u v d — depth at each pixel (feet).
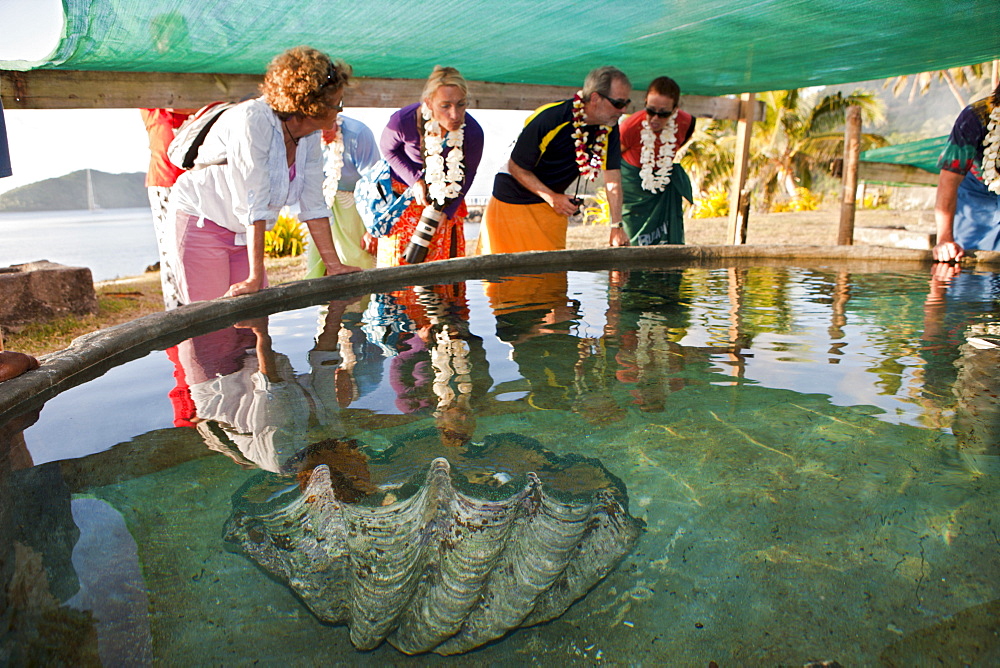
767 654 2.43
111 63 11.08
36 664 2.38
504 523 3.18
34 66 10.61
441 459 3.82
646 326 6.90
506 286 9.11
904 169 25.98
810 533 3.10
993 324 6.83
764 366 5.51
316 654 2.49
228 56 11.78
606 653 2.46
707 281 9.59
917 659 2.39
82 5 8.57
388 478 3.61
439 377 5.32
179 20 9.73
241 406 4.72
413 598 2.75
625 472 3.68
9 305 15.94
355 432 4.24
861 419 4.36
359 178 13.03
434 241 11.74
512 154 12.86
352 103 14.97
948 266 10.84
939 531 3.11
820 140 73.10
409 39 12.34
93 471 3.76
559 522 3.18
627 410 4.58
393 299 8.27
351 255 13.46
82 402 4.83
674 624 2.58
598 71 11.84
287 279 22.11
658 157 14.83
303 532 3.17
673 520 3.22
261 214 7.79
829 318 7.22
